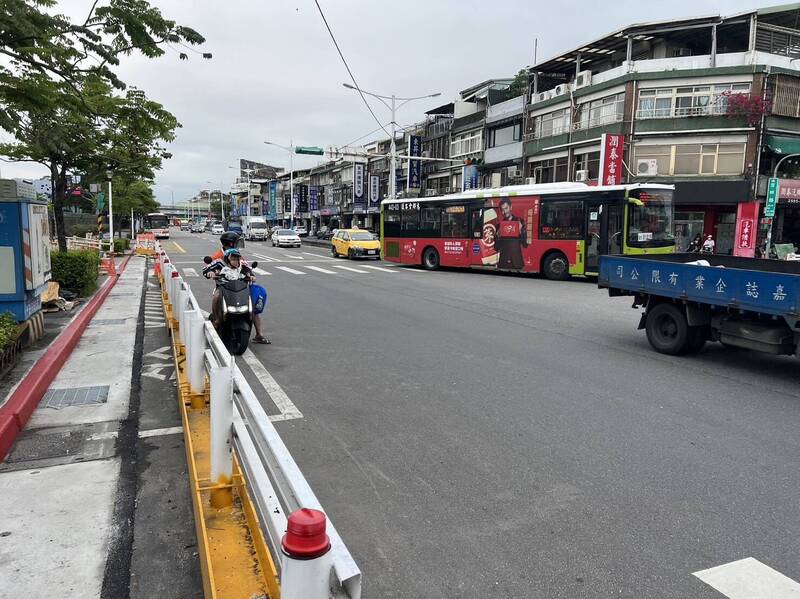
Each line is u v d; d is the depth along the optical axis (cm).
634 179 2638
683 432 508
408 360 760
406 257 2345
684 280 773
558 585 294
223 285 762
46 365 631
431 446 472
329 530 170
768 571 305
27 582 293
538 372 707
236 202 12431
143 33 661
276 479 221
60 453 451
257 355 779
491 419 537
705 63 2527
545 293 1474
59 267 1149
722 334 745
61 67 697
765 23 2555
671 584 295
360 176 5228
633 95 2631
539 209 1873
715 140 2506
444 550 325
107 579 299
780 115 2445
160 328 939
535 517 361
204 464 371
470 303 1285
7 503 372
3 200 693
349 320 1058
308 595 156
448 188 4275
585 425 523
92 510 366
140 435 488
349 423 524
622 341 893
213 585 248
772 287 663
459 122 4069
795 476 421
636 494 391
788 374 708
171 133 1318
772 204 2408
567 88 3047
